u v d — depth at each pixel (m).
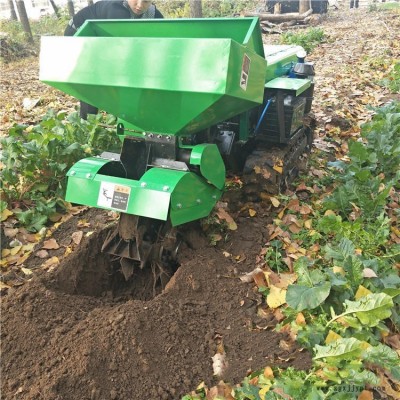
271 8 18.36
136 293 3.63
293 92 4.23
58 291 3.44
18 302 3.15
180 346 2.91
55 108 7.95
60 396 2.54
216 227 4.05
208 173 3.41
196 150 3.34
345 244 3.45
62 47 3.25
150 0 5.00
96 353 2.73
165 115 3.20
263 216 4.34
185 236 3.73
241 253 3.83
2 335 2.98
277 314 3.21
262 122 4.51
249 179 4.37
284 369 2.78
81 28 3.94
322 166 5.55
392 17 16.88
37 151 4.70
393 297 3.16
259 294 3.40
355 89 8.57
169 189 3.05
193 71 2.87
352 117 7.21
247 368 2.81
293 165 5.07
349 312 2.84
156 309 3.03
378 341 2.98
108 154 3.65
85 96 3.39
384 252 3.86
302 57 5.30
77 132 5.31
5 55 14.59
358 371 2.60
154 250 3.44
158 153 3.47
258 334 3.07
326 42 13.52
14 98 9.05
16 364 2.82
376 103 7.81
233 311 3.25
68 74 3.26
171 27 3.89
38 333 2.95
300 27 16.72
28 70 12.94
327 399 2.52
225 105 3.09
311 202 4.69
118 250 3.45
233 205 4.47
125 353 2.75
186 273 3.37
